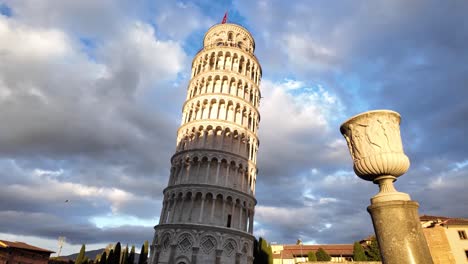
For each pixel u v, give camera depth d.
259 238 69.88
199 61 63.25
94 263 85.25
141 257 78.19
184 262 42.00
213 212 45.84
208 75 58.62
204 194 46.69
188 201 47.62
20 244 79.25
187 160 51.31
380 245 7.25
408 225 6.98
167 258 43.25
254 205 52.94
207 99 56.00
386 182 7.98
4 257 70.94
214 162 50.56
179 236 43.59
